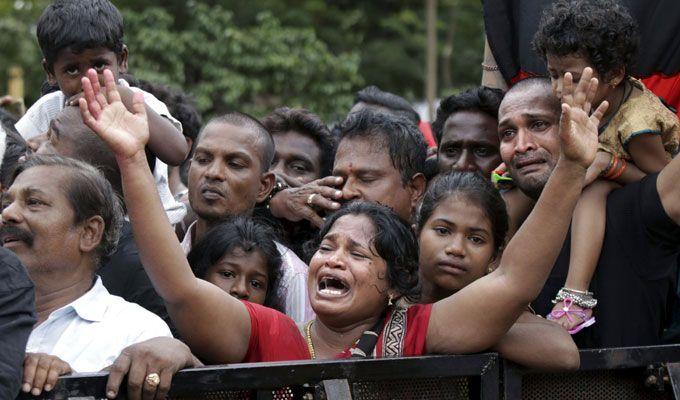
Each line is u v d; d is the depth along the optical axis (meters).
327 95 22.33
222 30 21.78
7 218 3.92
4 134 3.93
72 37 5.29
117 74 5.52
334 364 3.57
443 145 5.99
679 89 5.60
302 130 6.57
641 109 5.02
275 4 28.77
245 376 3.46
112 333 3.94
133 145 3.62
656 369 4.15
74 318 3.96
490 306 3.85
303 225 5.87
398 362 3.68
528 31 5.76
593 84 3.87
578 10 4.87
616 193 4.95
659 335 4.82
